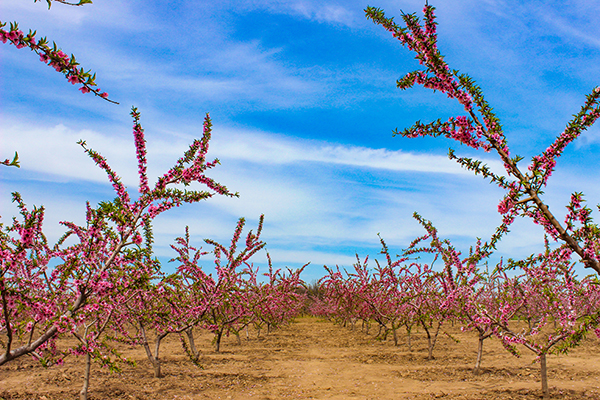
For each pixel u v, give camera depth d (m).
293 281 12.46
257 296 10.80
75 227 5.18
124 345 10.16
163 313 6.46
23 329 4.07
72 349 4.11
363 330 14.59
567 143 3.79
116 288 3.92
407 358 8.81
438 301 8.30
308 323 18.69
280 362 8.65
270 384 6.73
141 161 4.57
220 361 8.57
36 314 3.66
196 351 8.96
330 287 13.25
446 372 7.29
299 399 5.82
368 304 11.20
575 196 3.80
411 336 12.59
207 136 4.90
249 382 6.82
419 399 5.62
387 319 11.33
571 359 8.27
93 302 4.22
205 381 6.74
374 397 5.87
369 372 7.59
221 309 9.47
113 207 3.93
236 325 11.07
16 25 2.58
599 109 3.63
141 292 5.46
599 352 9.12
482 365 7.71
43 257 4.94
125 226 4.14
